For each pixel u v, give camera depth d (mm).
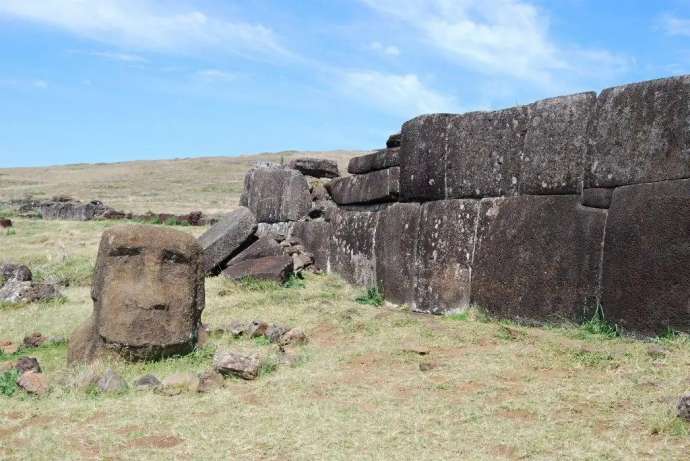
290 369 6656
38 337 8547
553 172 7938
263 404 5602
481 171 8953
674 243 6574
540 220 8000
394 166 10828
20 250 15844
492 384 5789
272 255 12383
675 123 6715
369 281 11211
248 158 76562
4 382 6297
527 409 5152
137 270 7215
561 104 7938
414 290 9906
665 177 6754
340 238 12273
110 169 70875
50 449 4652
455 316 8711
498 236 8523
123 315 7008
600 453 4289
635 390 5312
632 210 6984
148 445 4773
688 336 6355
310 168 14922
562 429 4727
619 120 7246
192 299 7441
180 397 5887
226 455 4531
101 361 6926
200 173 65125
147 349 7039
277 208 14391
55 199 36656
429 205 9812
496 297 8453
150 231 7367
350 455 4457
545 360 6270
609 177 7285
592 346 6539
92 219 26797
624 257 7004
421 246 9805
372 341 7535
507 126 8633
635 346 6402
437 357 6801
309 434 4840
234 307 9820
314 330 8383
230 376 6395
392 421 5055
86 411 5496
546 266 7844
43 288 11195
